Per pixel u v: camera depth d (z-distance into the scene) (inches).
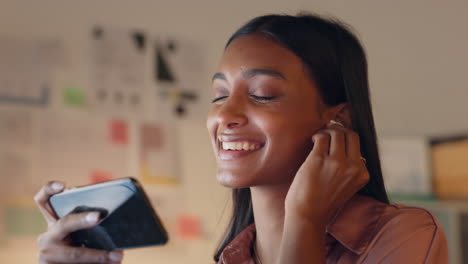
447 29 151.6
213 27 136.0
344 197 38.3
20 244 111.0
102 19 123.3
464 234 127.7
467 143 134.0
